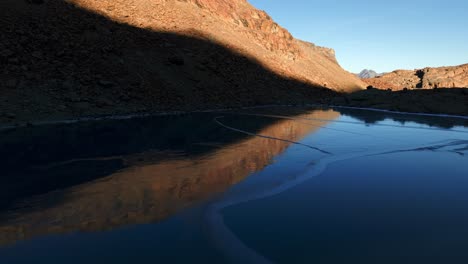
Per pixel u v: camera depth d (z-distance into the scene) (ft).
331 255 11.45
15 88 55.88
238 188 19.72
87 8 97.91
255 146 35.40
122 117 60.29
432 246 12.19
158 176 22.33
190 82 99.50
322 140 40.37
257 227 13.89
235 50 146.10
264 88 132.46
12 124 46.06
